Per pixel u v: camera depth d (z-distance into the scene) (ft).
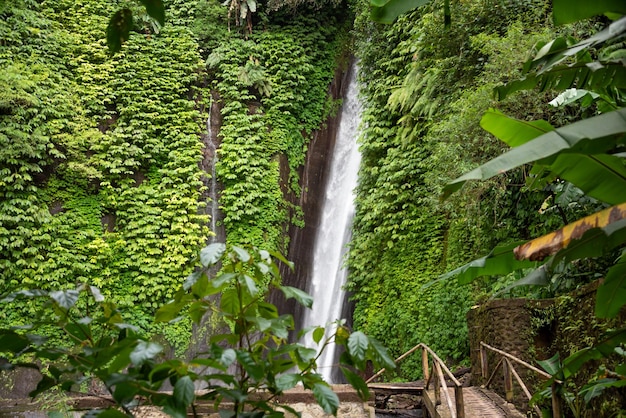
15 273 38.68
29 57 44.19
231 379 7.22
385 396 28.76
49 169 42.27
